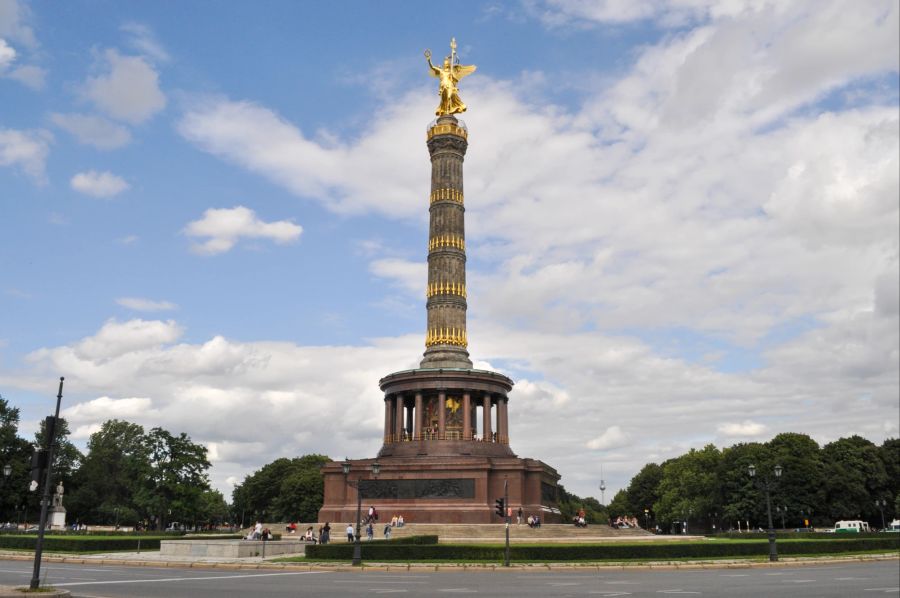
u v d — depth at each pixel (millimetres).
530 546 51656
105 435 145375
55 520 116438
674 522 161750
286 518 152625
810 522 128625
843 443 140375
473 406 89312
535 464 81250
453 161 95000
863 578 39344
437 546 52156
